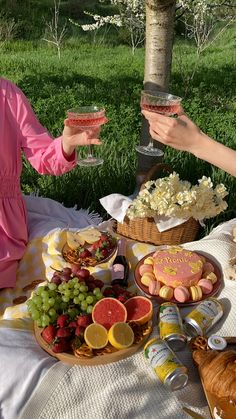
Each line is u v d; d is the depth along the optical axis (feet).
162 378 3.12
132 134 9.09
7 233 4.49
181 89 13.84
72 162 4.46
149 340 3.48
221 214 5.72
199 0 12.14
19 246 4.61
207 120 10.66
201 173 6.63
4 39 21.76
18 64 17.02
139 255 4.61
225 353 3.07
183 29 23.00
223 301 3.86
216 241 4.46
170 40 5.40
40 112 10.66
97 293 3.70
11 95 4.51
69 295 3.60
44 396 3.15
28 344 3.51
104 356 3.31
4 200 4.56
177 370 3.09
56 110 10.84
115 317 3.53
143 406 3.10
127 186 6.26
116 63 17.98
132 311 3.64
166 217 4.71
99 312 3.55
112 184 6.23
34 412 3.11
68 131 4.17
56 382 3.20
